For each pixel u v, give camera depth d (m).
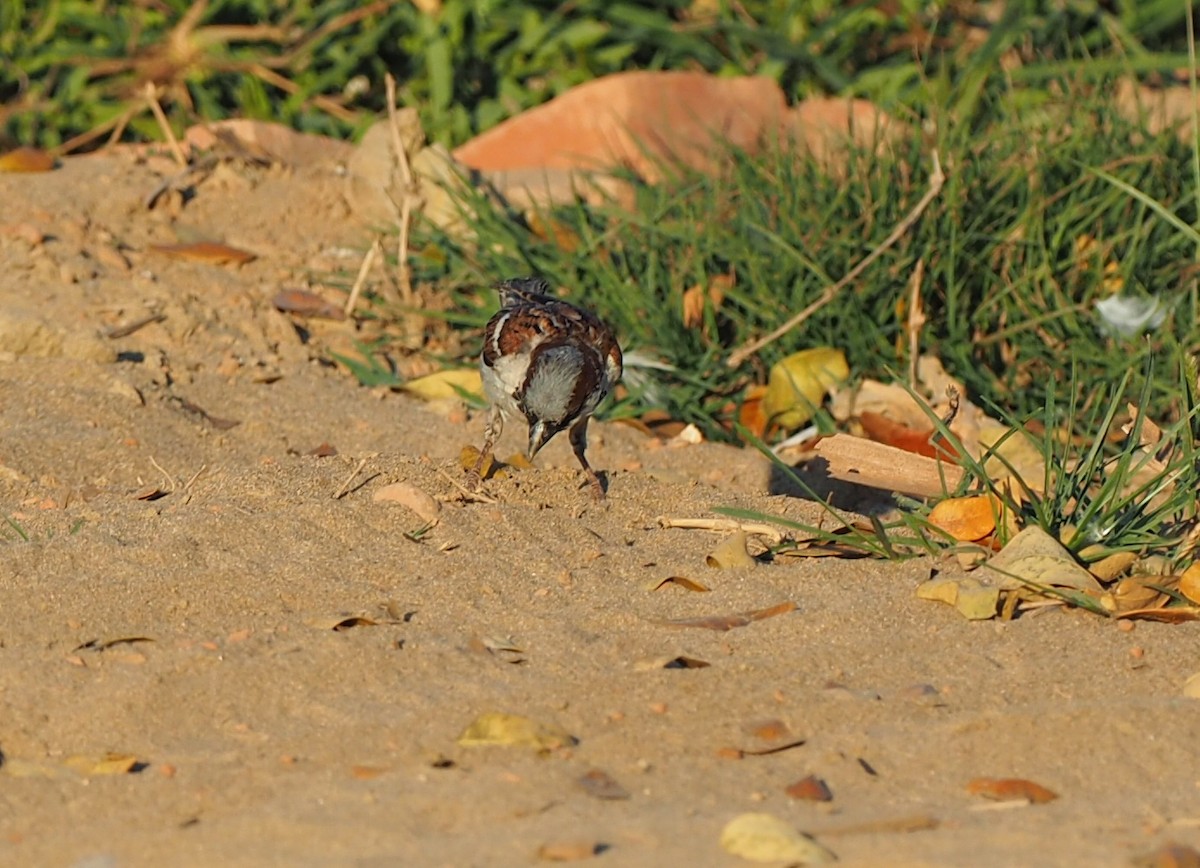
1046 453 9.65
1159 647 8.40
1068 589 8.91
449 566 9.34
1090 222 13.79
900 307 13.38
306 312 14.30
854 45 19.47
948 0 19.59
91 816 6.72
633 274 14.12
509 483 10.66
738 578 9.30
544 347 10.40
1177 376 12.76
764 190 14.40
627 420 13.10
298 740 7.35
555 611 8.85
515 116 18.02
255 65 18.78
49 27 19.12
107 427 11.82
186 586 8.91
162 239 15.30
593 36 18.98
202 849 6.34
